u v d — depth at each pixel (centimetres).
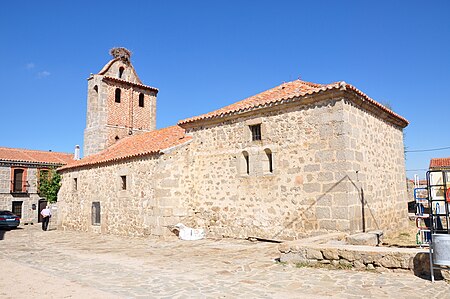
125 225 1606
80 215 1977
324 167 1041
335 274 695
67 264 930
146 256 1025
